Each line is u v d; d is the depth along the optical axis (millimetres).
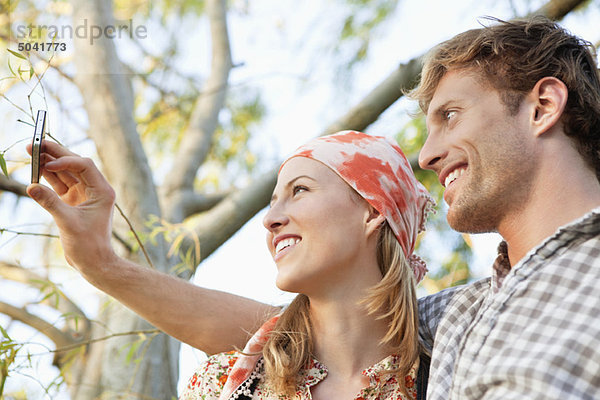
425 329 2139
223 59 4930
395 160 2238
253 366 2090
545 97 1821
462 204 1836
